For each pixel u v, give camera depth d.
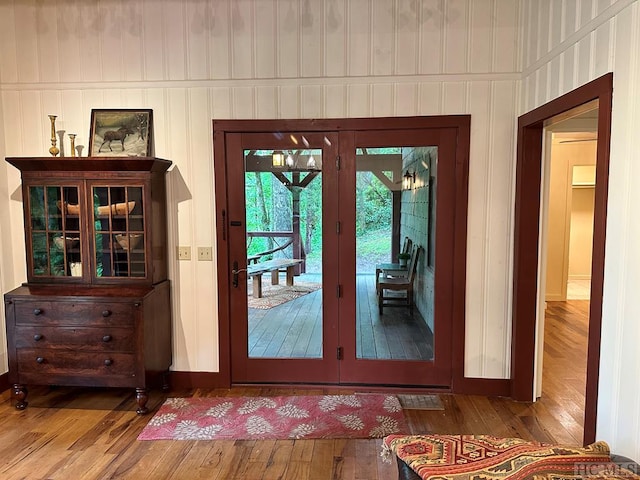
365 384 3.22
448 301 3.11
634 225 1.75
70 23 3.10
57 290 2.84
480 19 2.90
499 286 3.05
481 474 1.42
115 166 2.82
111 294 2.78
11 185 3.21
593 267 2.01
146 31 3.07
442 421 2.74
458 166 3.00
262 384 3.27
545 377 3.45
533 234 2.91
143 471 2.22
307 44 3.01
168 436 2.55
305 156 3.10
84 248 2.90
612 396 1.88
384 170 3.07
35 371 2.82
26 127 3.17
